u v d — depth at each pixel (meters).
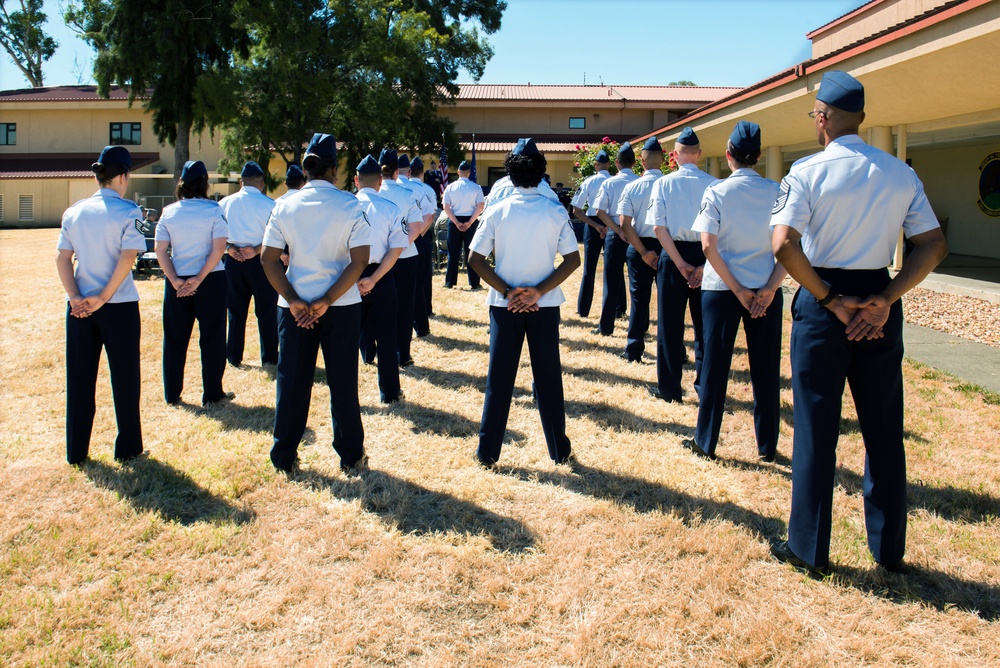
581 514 3.74
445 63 27.89
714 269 4.25
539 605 2.98
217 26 24.34
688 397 5.79
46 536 3.48
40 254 17.53
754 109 13.08
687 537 3.47
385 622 2.86
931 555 3.33
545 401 4.35
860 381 3.10
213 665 2.60
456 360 6.95
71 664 2.61
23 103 34.00
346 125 24.44
